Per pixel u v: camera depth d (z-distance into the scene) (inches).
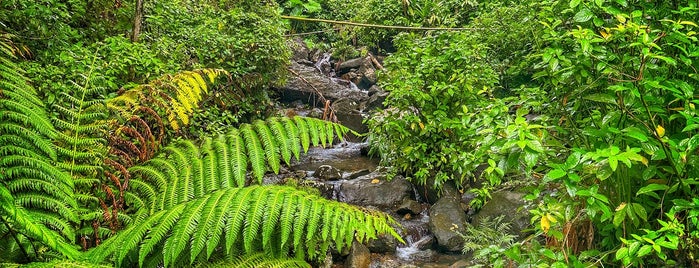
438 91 176.7
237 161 75.8
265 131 79.8
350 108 302.8
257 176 75.9
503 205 154.8
